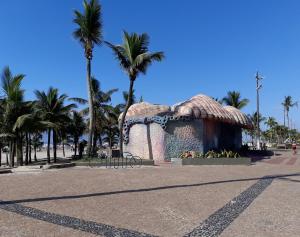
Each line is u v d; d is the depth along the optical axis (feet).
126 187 39.14
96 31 89.15
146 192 35.91
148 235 21.07
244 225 23.53
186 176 49.96
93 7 88.07
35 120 101.40
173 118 84.02
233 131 110.63
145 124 86.48
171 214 26.48
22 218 24.89
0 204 29.60
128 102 87.25
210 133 90.22
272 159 97.86
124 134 89.10
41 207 28.58
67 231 21.72
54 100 120.78
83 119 152.35
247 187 39.91
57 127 110.63
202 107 86.58
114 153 88.22
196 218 25.29
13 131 97.66
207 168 64.64
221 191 36.81
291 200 32.14
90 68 90.79
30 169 60.80
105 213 26.66
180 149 83.76
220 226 23.24
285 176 51.55
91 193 35.17
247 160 74.33
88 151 90.12
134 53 85.66
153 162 72.95
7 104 95.55
